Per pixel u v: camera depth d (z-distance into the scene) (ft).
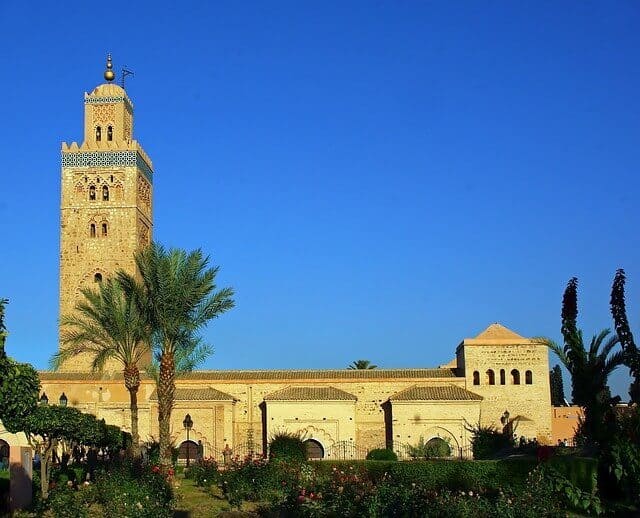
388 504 111.14
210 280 187.42
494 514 108.47
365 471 158.20
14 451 135.74
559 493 130.82
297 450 214.90
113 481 139.44
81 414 182.19
